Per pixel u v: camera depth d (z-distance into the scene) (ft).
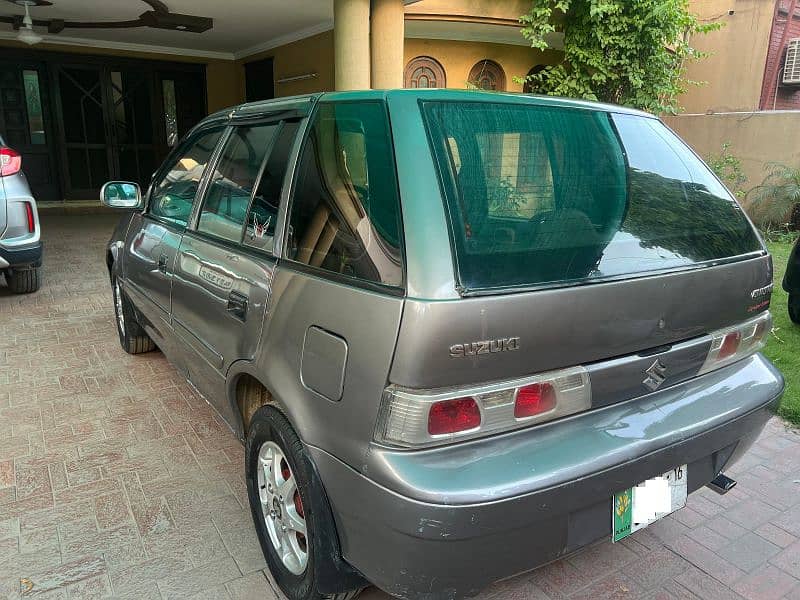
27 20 26.86
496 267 5.61
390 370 5.32
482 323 5.32
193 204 10.03
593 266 6.12
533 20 28.32
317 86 31.71
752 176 32.94
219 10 27.55
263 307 7.22
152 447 10.73
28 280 19.63
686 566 8.11
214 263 8.61
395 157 5.94
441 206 5.68
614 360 6.22
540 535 5.62
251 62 37.60
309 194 7.04
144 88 38.40
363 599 7.30
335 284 6.14
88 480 9.70
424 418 5.23
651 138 8.15
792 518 9.14
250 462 7.71
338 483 5.85
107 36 34.17
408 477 5.20
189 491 9.47
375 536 5.54
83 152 37.65
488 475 5.31
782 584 7.82
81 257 25.59
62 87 36.17
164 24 29.55
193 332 9.48
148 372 13.93
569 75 30.99
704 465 7.23
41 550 8.09
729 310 7.29
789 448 11.16
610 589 7.68
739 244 7.73
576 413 6.01
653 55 29.32
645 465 6.11
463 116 6.48
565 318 5.73
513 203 6.15
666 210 7.34
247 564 7.95
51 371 13.92
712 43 39.32
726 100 39.34
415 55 31.04
